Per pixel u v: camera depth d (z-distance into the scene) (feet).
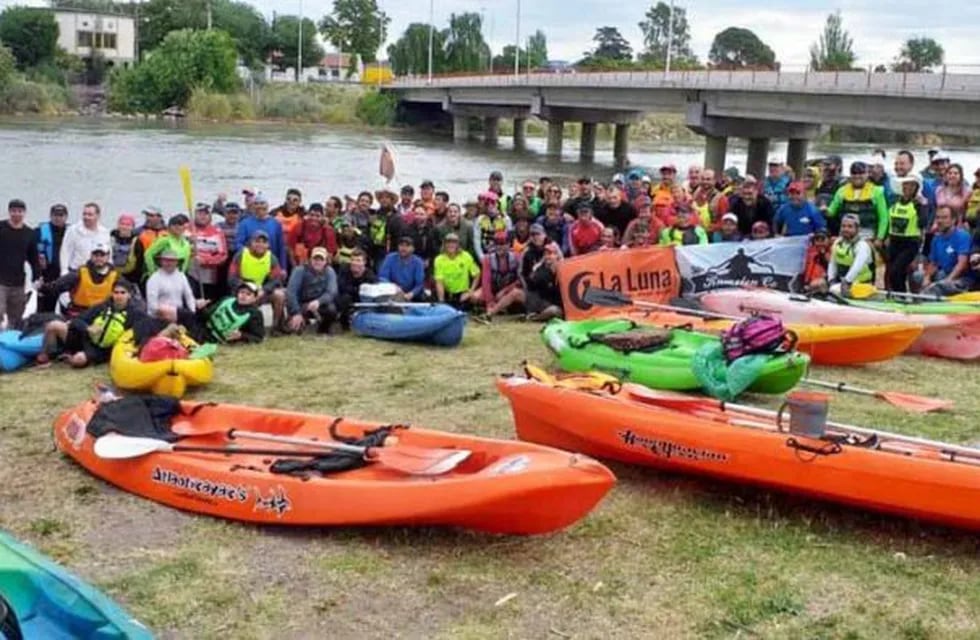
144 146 149.89
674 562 20.98
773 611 19.11
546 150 209.26
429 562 20.75
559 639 18.08
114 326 34.68
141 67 242.37
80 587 16.39
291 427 25.34
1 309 37.68
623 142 185.88
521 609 19.06
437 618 18.72
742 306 40.04
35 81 245.04
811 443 22.22
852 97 104.01
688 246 42.63
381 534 21.84
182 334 34.42
